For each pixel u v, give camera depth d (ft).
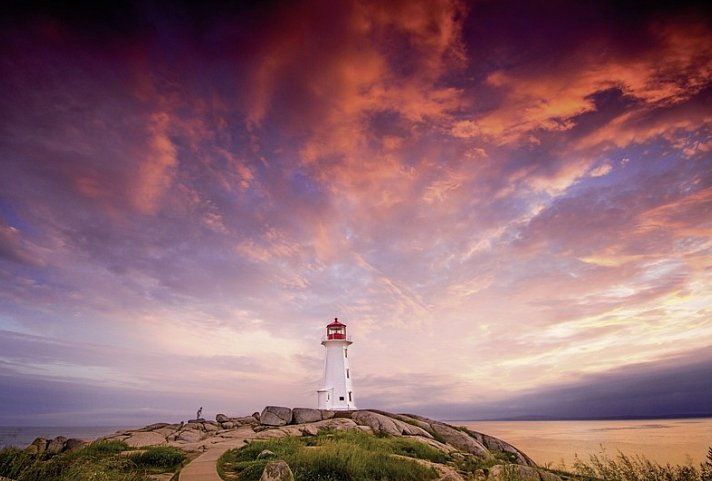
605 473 47.57
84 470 54.08
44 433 433.48
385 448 80.48
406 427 114.83
